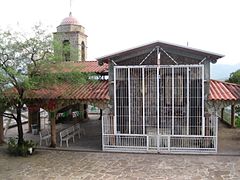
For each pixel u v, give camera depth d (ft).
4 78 44.14
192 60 50.80
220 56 49.16
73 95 53.26
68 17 80.12
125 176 39.96
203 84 49.62
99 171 42.19
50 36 48.96
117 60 52.65
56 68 49.47
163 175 40.01
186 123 50.52
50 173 41.70
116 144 52.37
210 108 49.96
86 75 54.90
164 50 50.93
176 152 49.90
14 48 46.32
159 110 51.26
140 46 50.39
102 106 52.75
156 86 51.37
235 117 75.15
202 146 49.83
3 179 39.55
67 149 53.98
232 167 42.80
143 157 48.57
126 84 52.37
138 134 51.29
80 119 88.38
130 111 52.26
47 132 64.44
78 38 78.02
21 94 48.37
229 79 79.66
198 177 39.01
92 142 59.52
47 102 53.67
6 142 60.85
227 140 59.21
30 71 47.80
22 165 45.55
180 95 50.72
